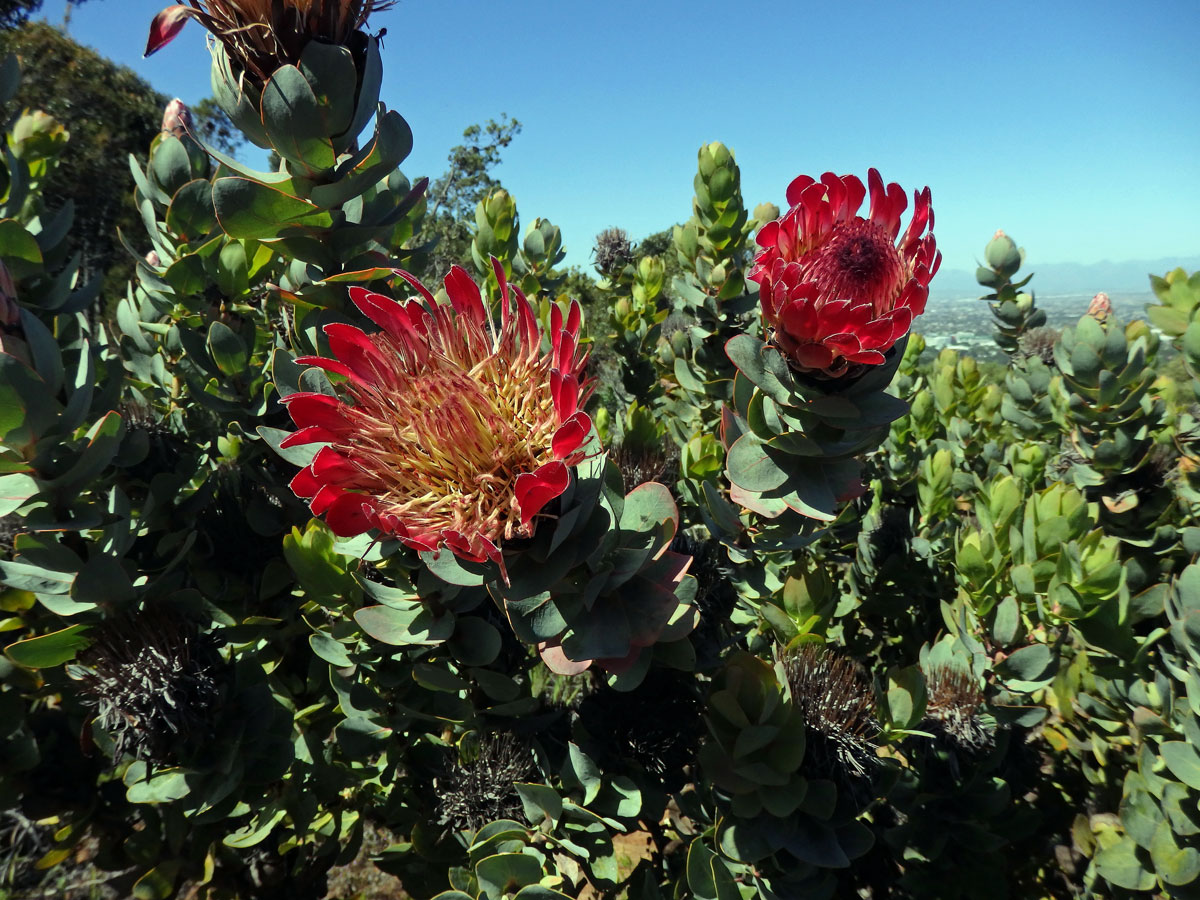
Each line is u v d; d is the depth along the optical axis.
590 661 0.43
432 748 0.65
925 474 1.04
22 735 0.56
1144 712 0.64
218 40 0.47
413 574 0.54
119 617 0.53
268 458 0.65
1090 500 0.91
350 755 0.59
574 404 0.39
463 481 0.42
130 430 0.59
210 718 0.54
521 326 0.44
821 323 0.41
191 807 0.54
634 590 0.46
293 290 0.67
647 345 1.27
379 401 0.43
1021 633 0.71
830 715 0.60
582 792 0.57
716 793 0.57
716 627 0.66
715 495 0.57
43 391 0.46
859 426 0.45
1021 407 1.18
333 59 0.45
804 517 0.55
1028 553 0.73
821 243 0.45
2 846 0.72
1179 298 0.72
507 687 0.53
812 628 0.67
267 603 0.67
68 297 0.59
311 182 0.49
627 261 1.76
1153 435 0.90
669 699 0.61
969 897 0.69
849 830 0.57
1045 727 0.88
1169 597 0.62
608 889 0.56
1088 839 0.76
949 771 0.69
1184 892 0.60
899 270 0.43
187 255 0.66
